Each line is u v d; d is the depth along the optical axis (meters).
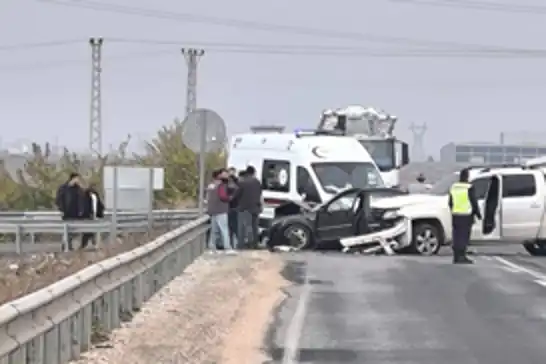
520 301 52.09
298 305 50.34
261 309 48.72
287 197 96.69
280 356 36.69
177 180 134.88
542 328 43.38
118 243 67.88
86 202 87.44
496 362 35.78
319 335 41.34
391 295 54.47
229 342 39.38
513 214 82.25
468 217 73.31
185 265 65.44
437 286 58.53
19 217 100.06
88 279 33.81
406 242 81.44
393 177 120.25
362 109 123.31
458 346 38.94
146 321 43.03
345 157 98.06
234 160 101.38
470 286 58.59
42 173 116.88
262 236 94.94
